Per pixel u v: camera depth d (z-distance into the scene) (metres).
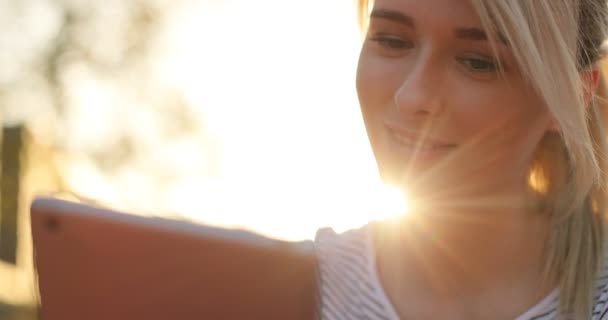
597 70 1.77
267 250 1.33
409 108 1.59
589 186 1.71
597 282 1.76
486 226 1.73
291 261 1.33
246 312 1.33
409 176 1.66
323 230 1.89
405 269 1.80
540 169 1.79
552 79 1.57
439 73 1.59
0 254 6.86
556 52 1.57
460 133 1.61
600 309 1.75
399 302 1.79
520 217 1.75
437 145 1.62
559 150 1.78
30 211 1.33
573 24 1.61
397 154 1.65
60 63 7.67
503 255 1.75
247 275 1.33
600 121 1.80
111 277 1.32
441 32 1.57
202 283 1.33
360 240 1.84
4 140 7.46
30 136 7.48
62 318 1.33
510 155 1.66
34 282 1.33
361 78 1.68
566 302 1.74
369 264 1.81
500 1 1.53
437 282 1.77
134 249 1.32
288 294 1.33
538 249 1.77
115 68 7.57
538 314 1.75
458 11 1.56
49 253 1.33
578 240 1.76
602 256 1.78
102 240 1.32
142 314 1.33
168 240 1.32
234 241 1.33
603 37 1.75
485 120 1.60
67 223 1.32
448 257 1.76
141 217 1.32
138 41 7.51
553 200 1.77
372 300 1.79
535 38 1.55
